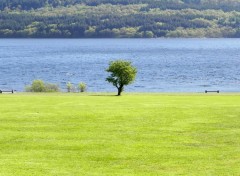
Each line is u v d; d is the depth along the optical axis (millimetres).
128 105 59500
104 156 32625
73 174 28203
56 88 109750
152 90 142000
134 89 145375
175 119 47000
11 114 50250
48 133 40281
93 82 169500
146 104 61094
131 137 38812
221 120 46281
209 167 29781
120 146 35531
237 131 41031
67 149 34625
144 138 38406
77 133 40375
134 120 46500
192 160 31531
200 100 69312
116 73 89750
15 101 66062
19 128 42531
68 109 54469
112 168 29703
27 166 29781
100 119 47156
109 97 77375
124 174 28312
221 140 37562
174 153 33406
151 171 29000
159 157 32344
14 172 28344
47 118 47688
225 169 29281
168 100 69375
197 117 48094
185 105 58969
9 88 152625
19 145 35844
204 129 41906
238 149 34594
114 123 44969
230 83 166000
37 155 32812
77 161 31266
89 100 68875
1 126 43375
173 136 39125
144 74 197125
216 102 64875
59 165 30203
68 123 45031
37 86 107938
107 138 38406
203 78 182375
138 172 28766
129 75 89812
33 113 51031
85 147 35219
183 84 162750
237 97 76625
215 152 33656
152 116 48812
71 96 80625
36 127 43000
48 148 34938
